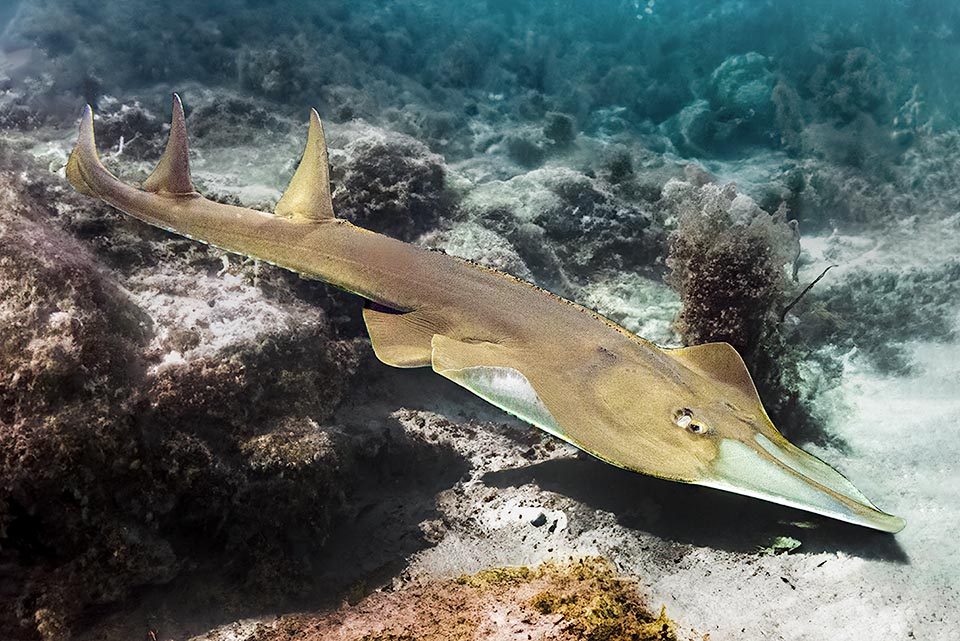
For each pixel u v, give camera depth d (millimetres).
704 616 1106
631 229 2189
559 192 2209
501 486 1488
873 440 1434
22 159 1723
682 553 1240
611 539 1292
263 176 2152
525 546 1323
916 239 2258
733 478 1027
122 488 1207
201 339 1393
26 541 1161
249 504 1307
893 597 1093
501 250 1875
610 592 1122
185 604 1232
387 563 1340
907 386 1623
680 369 1190
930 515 1226
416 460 1558
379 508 1480
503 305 1280
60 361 1173
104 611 1184
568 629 1040
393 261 1360
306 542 1353
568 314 1263
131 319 1360
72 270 1293
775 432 1129
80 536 1167
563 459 1529
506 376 1107
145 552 1195
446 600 1171
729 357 1247
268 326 1462
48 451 1137
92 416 1182
